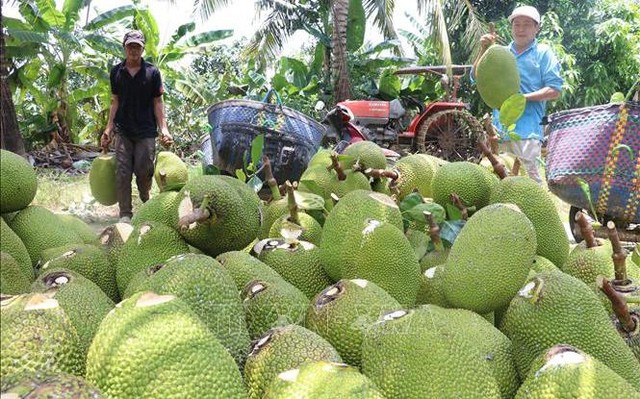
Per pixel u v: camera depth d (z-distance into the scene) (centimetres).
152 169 635
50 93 1330
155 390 112
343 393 119
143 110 616
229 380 118
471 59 1255
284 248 211
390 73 1246
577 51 1653
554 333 155
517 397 134
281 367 138
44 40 1056
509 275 177
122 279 197
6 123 654
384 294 170
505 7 1678
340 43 1262
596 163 423
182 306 126
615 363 152
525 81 550
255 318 172
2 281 169
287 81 1348
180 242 205
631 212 427
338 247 200
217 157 552
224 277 159
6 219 228
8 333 118
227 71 1479
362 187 288
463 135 1044
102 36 1159
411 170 310
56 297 151
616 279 192
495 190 243
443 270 196
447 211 245
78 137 1442
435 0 1092
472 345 141
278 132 531
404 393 131
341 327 160
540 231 229
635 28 1655
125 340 117
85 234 258
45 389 100
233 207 208
